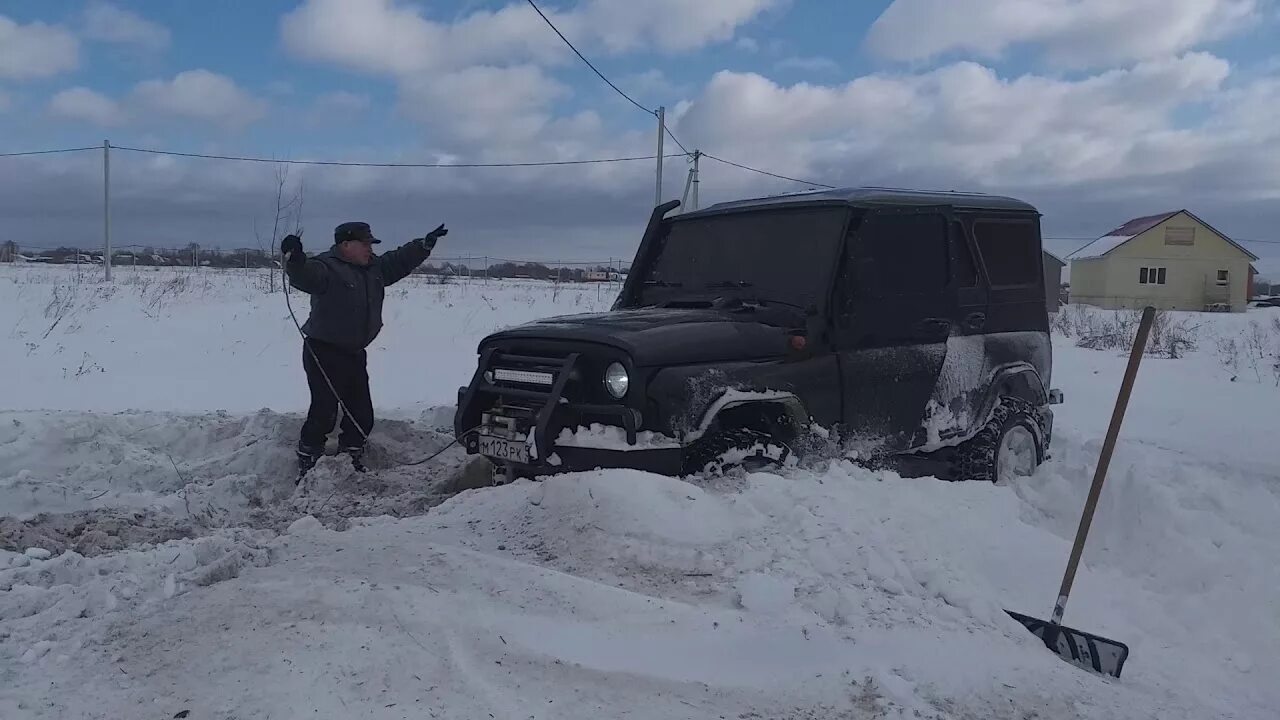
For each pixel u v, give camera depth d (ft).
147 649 10.50
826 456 18.35
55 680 9.84
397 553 13.84
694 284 21.01
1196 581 16.33
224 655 10.25
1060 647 12.93
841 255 18.98
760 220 20.59
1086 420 32.71
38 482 18.51
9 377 35.55
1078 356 55.88
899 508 16.29
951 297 20.95
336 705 9.34
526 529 15.08
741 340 17.69
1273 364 50.01
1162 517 18.11
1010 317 22.76
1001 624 12.96
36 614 11.82
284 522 18.29
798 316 18.56
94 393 33.09
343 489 20.56
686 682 10.51
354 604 11.60
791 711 10.12
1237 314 110.93
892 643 11.59
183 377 37.93
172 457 22.24
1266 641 14.34
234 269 145.38
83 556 14.40
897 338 19.80
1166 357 56.39
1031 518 19.13
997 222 22.63
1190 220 156.76
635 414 16.21
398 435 25.03
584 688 10.21
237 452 22.29
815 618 12.21
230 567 13.19
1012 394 22.50
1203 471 22.58
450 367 43.91
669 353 16.67
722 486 16.31
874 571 13.71
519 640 11.08
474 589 12.48
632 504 14.66
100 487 20.01
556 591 12.44
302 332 22.40
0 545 15.30
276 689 9.52
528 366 17.88
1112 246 159.22
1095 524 18.93
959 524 16.25
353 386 23.03
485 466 20.35
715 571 13.38
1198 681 12.93
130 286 82.99
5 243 160.15
